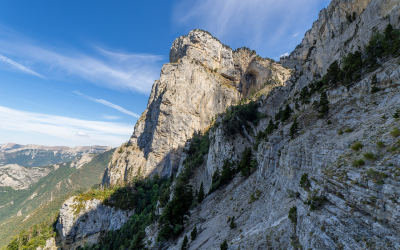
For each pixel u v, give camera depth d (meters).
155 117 182.62
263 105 116.69
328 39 74.44
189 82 190.25
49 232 107.81
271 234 22.80
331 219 13.12
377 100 28.75
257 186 45.00
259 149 57.47
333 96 41.28
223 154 93.56
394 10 41.91
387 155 13.00
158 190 133.62
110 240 101.88
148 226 80.81
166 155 165.38
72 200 112.06
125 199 124.06
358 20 57.94
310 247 13.81
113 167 173.50
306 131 38.75
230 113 121.25
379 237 9.90
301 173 29.69
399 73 27.73
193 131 176.50
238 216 38.84
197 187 98.62
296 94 86.00
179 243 46.22
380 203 10.60
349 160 15.82
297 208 19.38
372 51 41.38
